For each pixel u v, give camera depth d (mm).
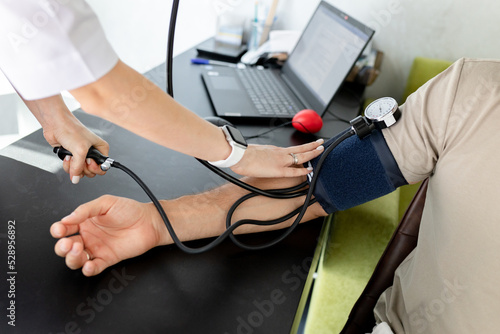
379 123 607
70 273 501
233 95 1018
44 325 437
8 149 712
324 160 636
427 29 1241
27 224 561
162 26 1490
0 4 336
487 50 1202
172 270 534
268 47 1281
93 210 488
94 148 595
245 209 625
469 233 511
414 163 590
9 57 377
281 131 926
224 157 557
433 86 580
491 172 497
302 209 610
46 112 575
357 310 742
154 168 726
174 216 577
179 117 460
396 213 966
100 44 382
